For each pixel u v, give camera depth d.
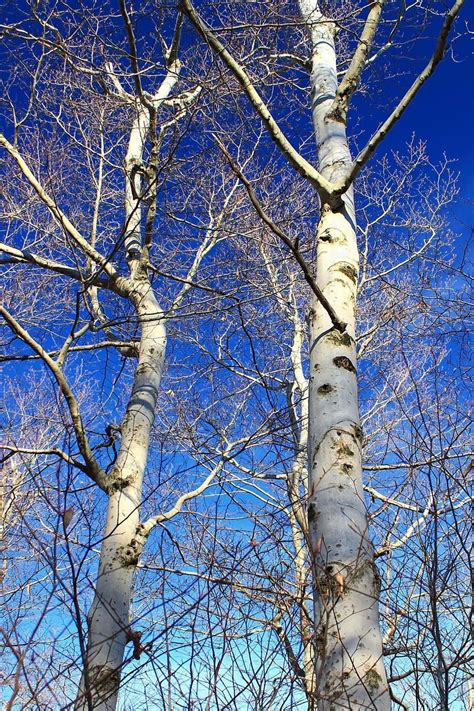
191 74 6.05
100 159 7.07
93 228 6.36
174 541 4.00
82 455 4.00
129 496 4.08
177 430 6.33
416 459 3.99
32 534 2.60
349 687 2.20
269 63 5.66
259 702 2.63
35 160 6.38
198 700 2.60
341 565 2.47
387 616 3.55
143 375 4.87
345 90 4.39
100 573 3.75
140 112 6.23
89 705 2.33
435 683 3.00
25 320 6.11
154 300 5.34
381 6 4.45
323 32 5.39
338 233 3.70
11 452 3.81
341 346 3.19
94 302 5.82
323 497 2.68
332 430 2.87
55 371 3.76
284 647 2.79
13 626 2.18
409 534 3.69
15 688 2.10
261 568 3.22
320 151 4.25
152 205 5.32
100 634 3.39
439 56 3.20
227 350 5.94
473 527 3.35
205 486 4.86
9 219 6.50
